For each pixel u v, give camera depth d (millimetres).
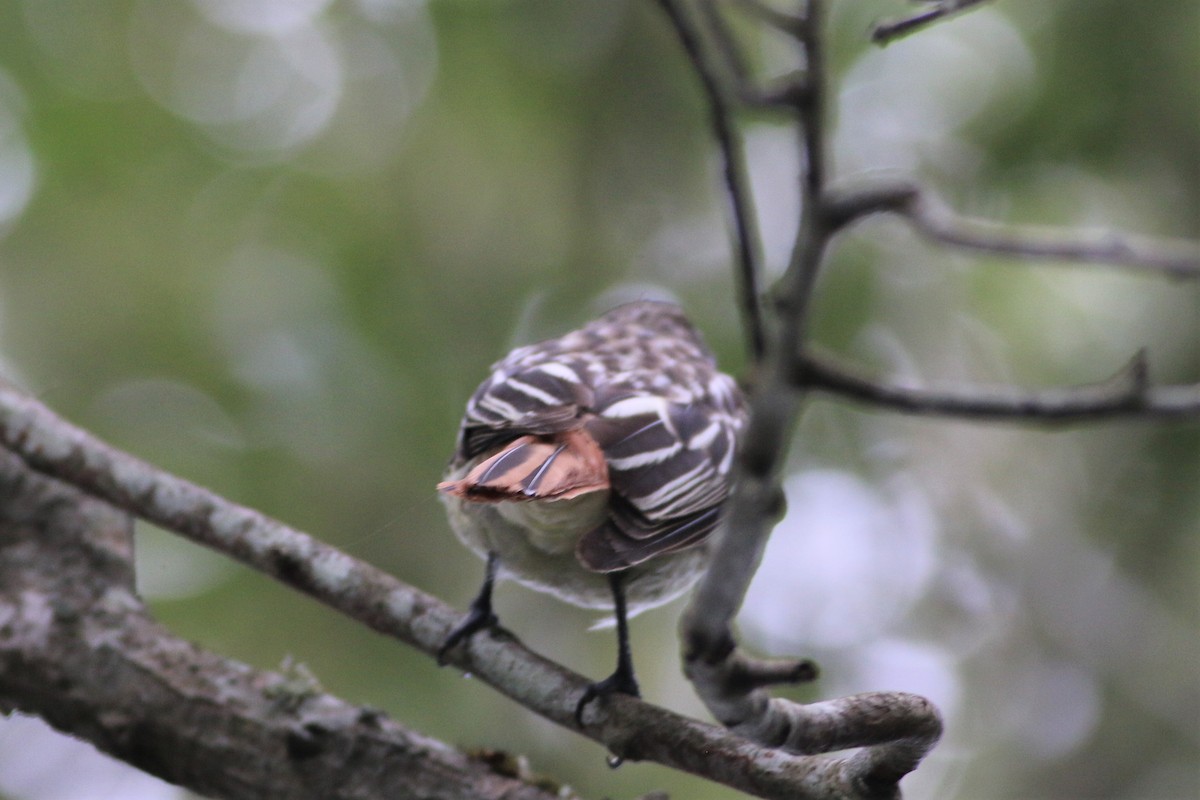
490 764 6324
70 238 12672
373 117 13867
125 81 13180
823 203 3365
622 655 6562
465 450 6742
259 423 12172
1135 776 14266
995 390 3533
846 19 13461
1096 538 15055
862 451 13828
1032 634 14750
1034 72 13766
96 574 6871
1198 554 14930
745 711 4770
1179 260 3123
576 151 14008
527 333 13484
